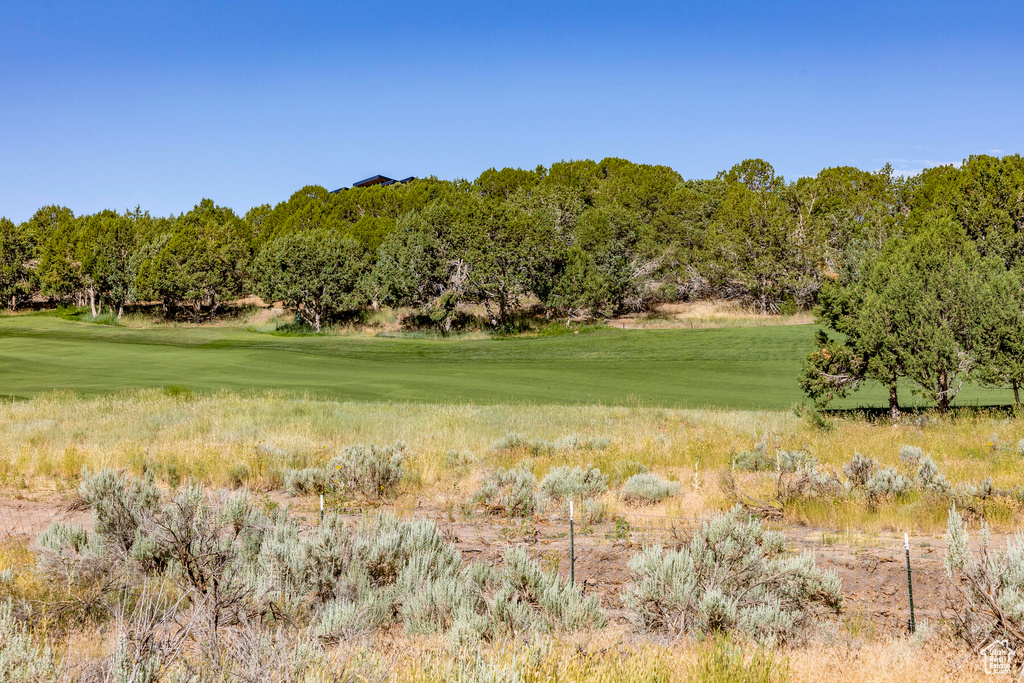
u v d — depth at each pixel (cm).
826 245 7506
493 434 2294
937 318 2638
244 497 1085
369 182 16638
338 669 528
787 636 673
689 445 1955
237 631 572
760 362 5178
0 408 2831
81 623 708
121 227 10281
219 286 9675
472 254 7688
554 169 11294
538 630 678
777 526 1193
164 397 3203
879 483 1326
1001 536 1067
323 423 2441
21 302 11738
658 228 9369
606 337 6869
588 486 1455
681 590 709
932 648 620
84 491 1300
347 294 8556
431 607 727
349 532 923
